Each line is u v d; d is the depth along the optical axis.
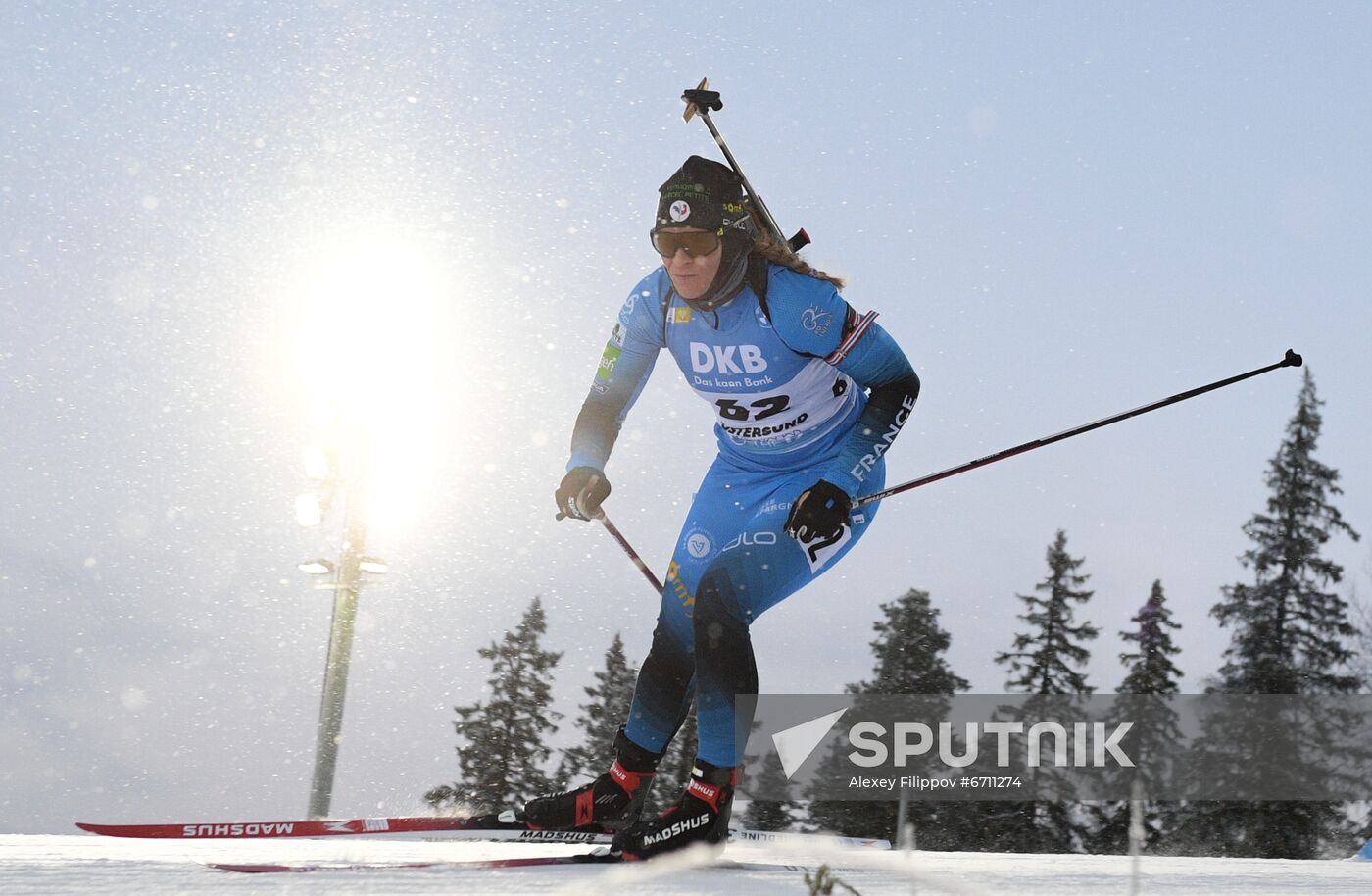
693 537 8.33
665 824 6.75
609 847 7.46
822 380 8.17
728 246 7.56
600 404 8.48
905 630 59.81
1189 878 6.54
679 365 8.28
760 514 8.05
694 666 7.98
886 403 7.91
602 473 8.34
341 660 27.98
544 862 6.49
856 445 7.82
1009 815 57.59
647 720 8.08
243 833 8.41
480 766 55.12
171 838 8.20
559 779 55.50
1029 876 6.16
